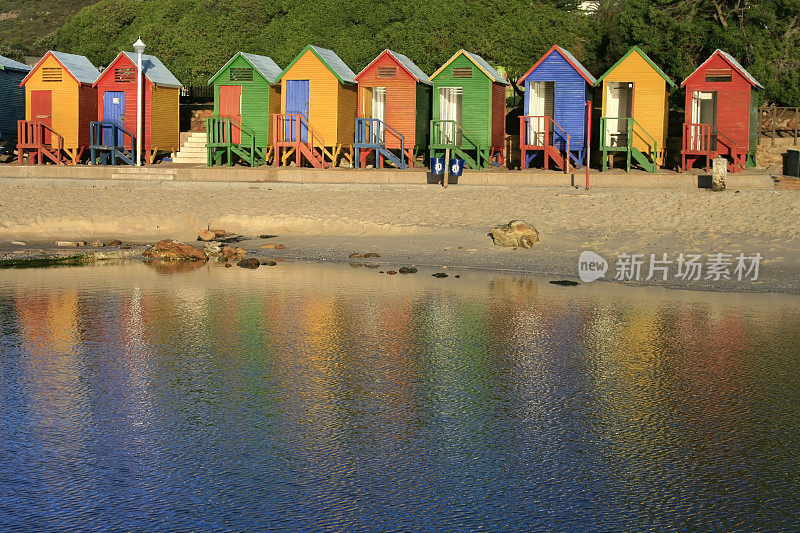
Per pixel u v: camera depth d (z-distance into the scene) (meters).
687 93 35.31
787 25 39.97
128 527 9.86
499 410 13.60
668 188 32.16
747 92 34.72
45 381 15.02
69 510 10.23
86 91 41.03
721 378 15.31
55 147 40.69
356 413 13.45
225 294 22.22
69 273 25.08
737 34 39.22
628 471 11.32
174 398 14.13
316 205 32.09
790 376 15.41
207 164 39.03
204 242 29.69
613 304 21.11
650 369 15.85
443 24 42.47
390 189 33.44
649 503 10.44
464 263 26.12
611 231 28.33
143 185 34.97
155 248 27.70
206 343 17.59
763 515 10.14
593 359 16.53
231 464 11.50
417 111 37.56
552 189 32.41
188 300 21.53
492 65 43.78
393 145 37.72
